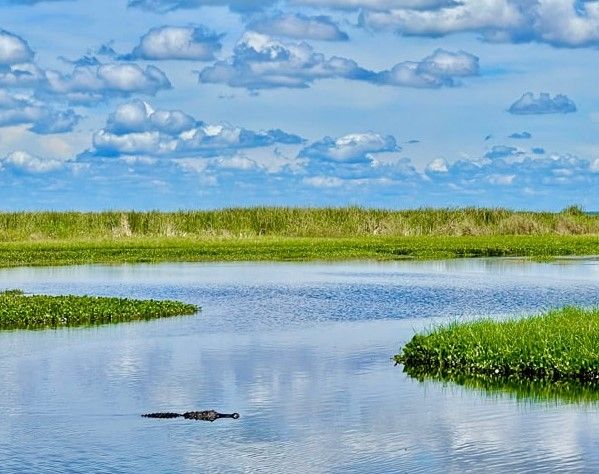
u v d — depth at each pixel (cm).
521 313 4072
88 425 2181
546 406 2295
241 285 5375
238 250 8075
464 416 2220
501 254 7788
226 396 2459
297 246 8419
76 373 2752
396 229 9925
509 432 2088
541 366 2581
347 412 2278
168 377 2691
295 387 2553
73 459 1936
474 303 4469
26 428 2158
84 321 3794
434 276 5897
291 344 3253
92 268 6612
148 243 8769
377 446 2000
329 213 10000
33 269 6531
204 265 6875
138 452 1978
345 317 3984
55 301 4150
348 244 8688
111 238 9256
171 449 1995
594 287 5166
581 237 9688
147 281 5641
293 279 5744
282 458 1928
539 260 7162
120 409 2327
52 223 9544
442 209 10231
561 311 3272
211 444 2027
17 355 3031
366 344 3250
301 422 2192
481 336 2831
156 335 3447
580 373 2545
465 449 1972
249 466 1883
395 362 2877
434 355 2816
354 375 2697
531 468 1848
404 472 1834
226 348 3170
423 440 2038
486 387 2500
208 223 9769
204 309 4247
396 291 5009
